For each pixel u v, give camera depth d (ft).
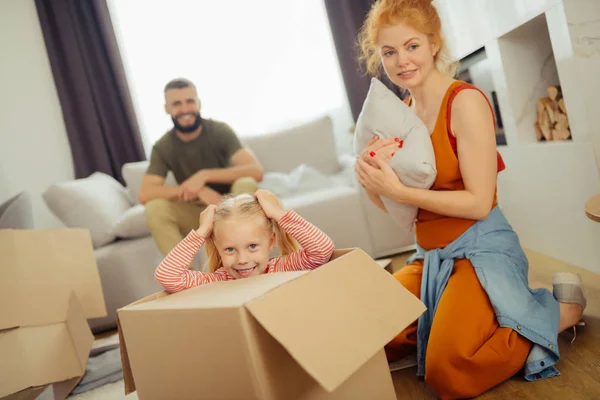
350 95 14.29
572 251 7.98
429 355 4.89
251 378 3.00
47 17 13.91
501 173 9.98
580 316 5.50
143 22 14.67
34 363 6.53
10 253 6.54
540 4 7.09
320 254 4.57
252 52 14.88
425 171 5.28
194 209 10.05
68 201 10.53
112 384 7.11
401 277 5.85
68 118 13.99
